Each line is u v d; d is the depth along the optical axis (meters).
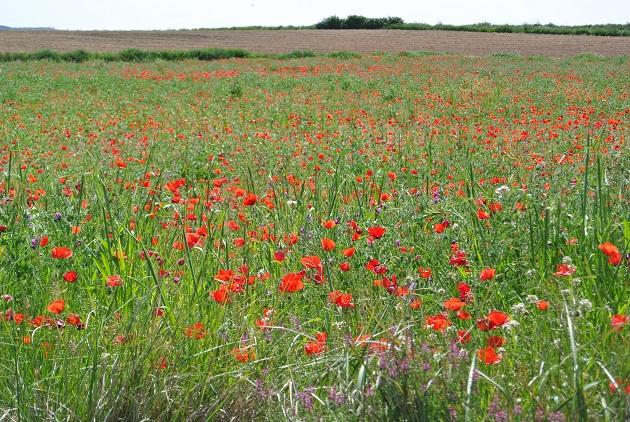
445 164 8.20
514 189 5.49
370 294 3.83
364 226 5.20
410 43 64.12
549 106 18.47
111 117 17.48
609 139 9.63
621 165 6.46
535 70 33.12
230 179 8.95
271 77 31.89
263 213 5.81
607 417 2.29
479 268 4.28
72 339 3.35
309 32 79.25
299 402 2.73
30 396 2.92
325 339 3.26
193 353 3.26
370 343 2.91
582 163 7.38
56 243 4.96
